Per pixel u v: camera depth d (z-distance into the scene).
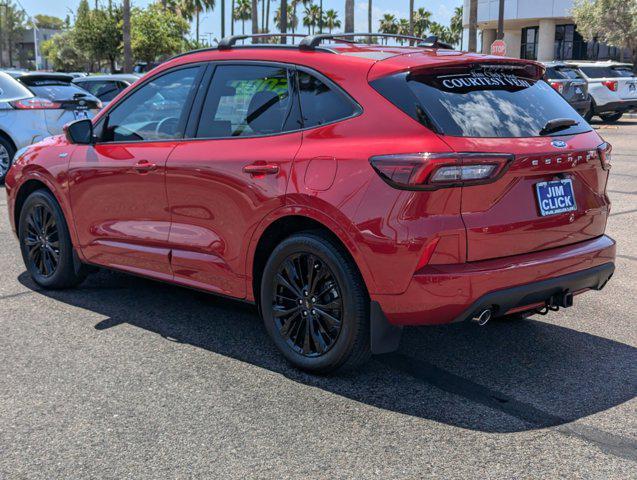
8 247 6.81
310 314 3.75
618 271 5.98
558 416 3.36
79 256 5.11
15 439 3.14
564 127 3.81
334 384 3.71
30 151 5.43
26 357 4.06
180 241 4.30
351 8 29.25
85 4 42.16
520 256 3.49
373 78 3.58
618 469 2.89
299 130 3.76
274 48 4.09
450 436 3.16
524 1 44.38
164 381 3.74
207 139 4.19
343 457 2.98
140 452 3.03
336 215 3.44
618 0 32.69
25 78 10.93
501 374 3.86
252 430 3.22
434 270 3.27
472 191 3.30
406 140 3.33
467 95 3.57
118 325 4.61
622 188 10.09
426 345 4.28
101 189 4.75
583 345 4.30
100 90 15.36
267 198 3.74
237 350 4.19
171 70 4.56
